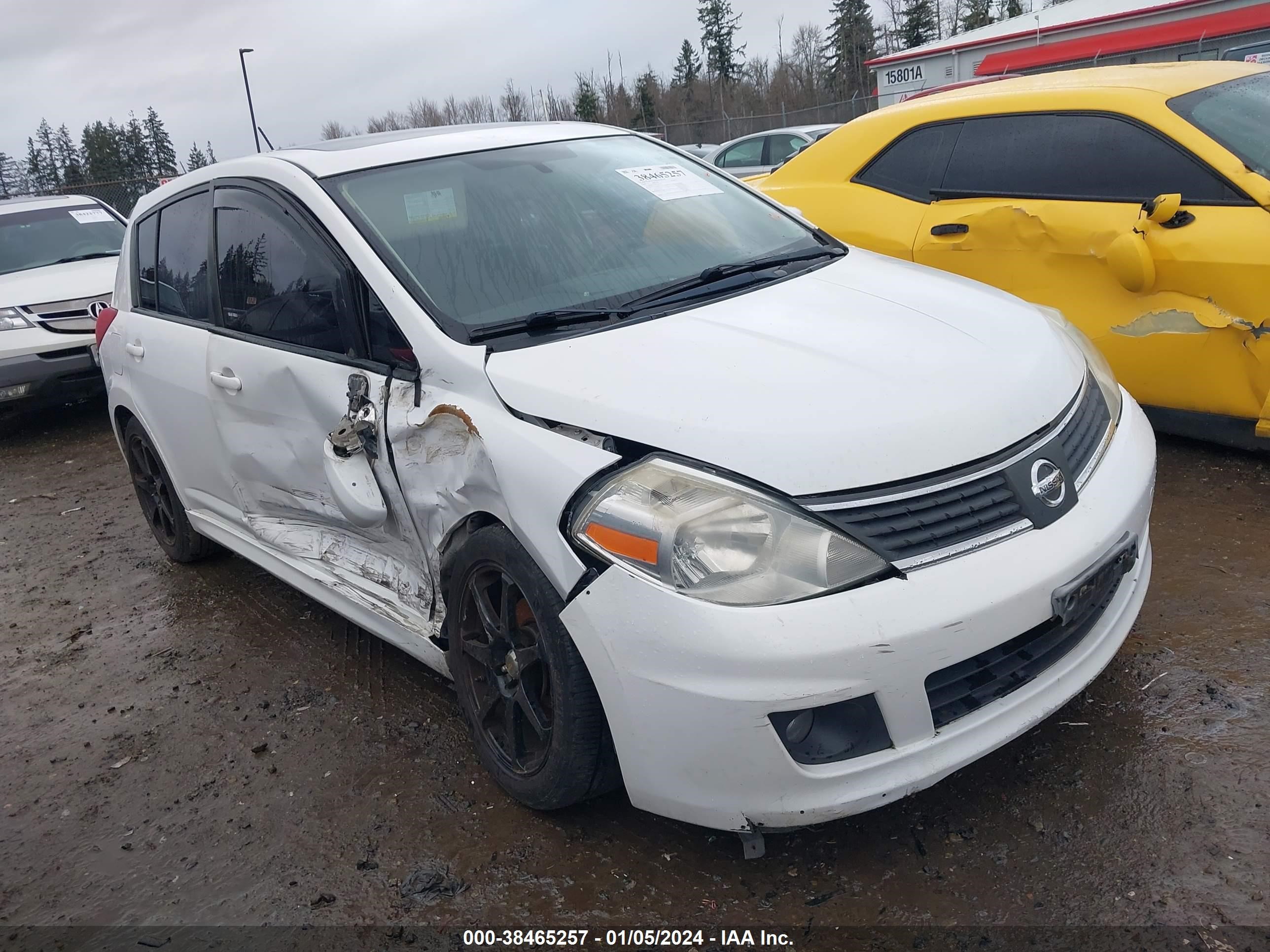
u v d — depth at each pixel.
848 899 2.15
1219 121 3.99
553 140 3.45
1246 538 3.46
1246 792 2.28
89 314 7.53
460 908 2.28
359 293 2.77
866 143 5.14
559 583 2.15
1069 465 2.26
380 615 2.94
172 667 3.68
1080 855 2.18
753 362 2.29
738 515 1.98
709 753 1.99
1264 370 3.72
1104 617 2.34
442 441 2.49
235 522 3.78
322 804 2.73
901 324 2.54
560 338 2.53
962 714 2.08
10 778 3.12
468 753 2.86
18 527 5.68
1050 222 4.27
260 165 3.32
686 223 3.20
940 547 2.02
